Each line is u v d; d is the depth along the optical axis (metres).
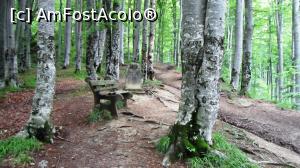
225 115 5.10
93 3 6.21
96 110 3.85
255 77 13.00
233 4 11.12
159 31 16.05
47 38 3.16
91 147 3.04
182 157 2.77
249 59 6.93
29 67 10.19
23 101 5.27
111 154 2.88
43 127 3.12
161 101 5.14
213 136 3.11
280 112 5.51
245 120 4.89
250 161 2.93
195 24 2.82
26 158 2.71
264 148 3.45
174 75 10.53
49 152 2.91
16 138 2.98
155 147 3.00
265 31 12.66
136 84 5.87
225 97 6.59
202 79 2.82
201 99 2.83
